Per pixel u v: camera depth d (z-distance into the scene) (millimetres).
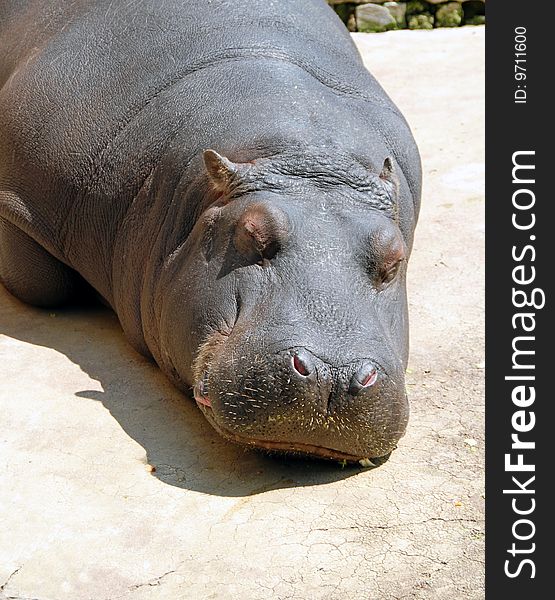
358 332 4488
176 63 5855
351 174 4957
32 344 6086
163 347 5199
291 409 4348
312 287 4547
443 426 5273
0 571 4094
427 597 4031
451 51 13375
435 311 6609
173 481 4711
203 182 5148
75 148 5957
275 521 4434
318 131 5148
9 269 6574
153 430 5129
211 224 4898
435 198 8422
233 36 5902
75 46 6250
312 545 4293
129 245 5691
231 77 5590
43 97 6137
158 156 5578
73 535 4312
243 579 4086
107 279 6039
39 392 5453
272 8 6188
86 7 6473
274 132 5086
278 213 4648
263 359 4391
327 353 4375
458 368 5887
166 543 4277
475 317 6539
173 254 5211
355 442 4500
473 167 9086
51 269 6441
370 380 4375
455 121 10391
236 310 4676
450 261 7336
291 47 5934
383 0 14922
